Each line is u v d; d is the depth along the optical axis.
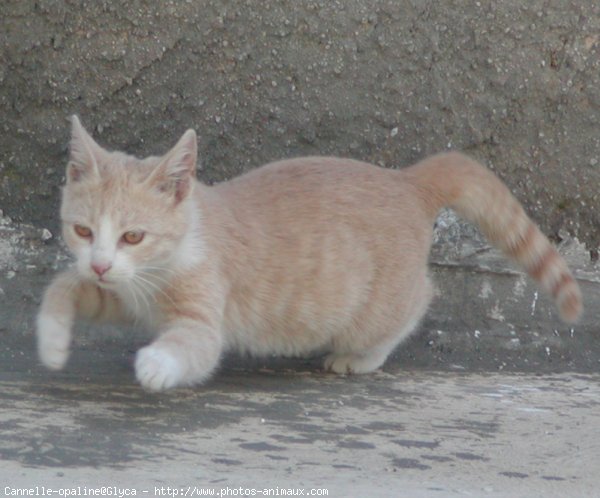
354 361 10.40
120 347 10.87
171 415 8.35
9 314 10.87
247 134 11.23
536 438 8.36
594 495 7.14
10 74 10.98
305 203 9.81
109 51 10.95
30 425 7.84
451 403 9.35
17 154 11.15
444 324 11.31
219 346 8.96
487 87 11.29
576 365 11.20
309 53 11.12
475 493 7.01
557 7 11.18
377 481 7.12
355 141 11.30
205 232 9.12
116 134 11.16
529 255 10.43
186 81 11.10
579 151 11.41
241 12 10.98
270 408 8.79
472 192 10.35
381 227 9.98
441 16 11.16
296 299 9.70
